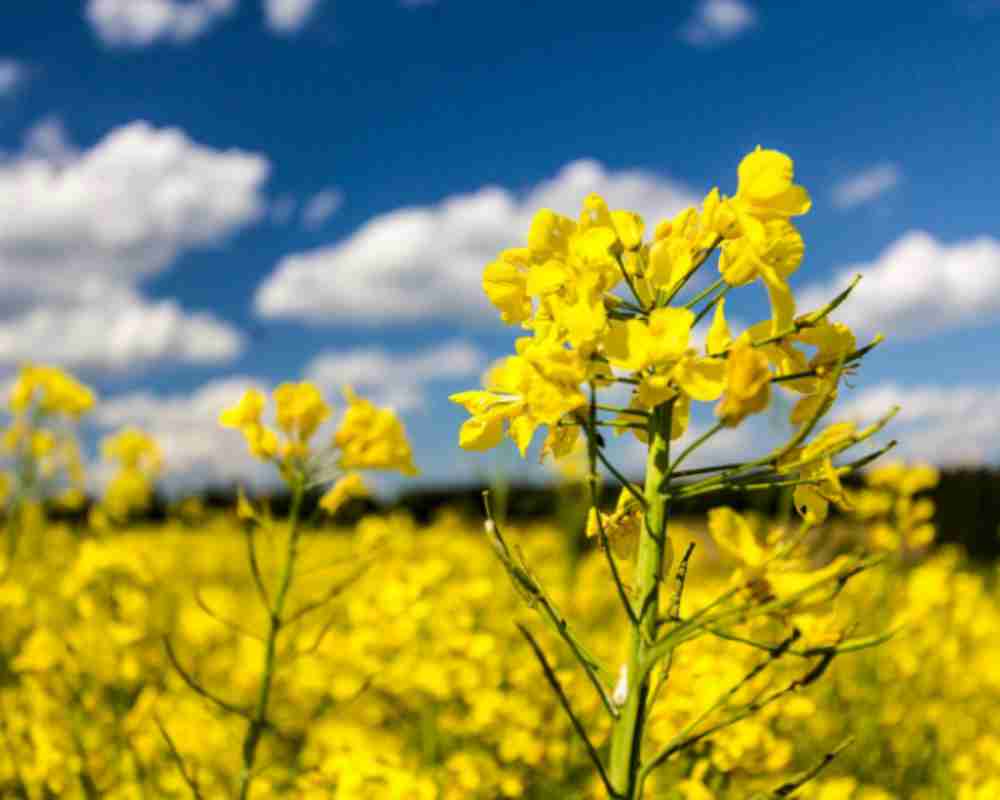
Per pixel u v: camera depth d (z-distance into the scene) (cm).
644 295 159
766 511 435
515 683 364
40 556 601
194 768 309
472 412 165
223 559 860
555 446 168
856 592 469
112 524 628
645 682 150
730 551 155
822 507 153
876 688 457
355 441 261
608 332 146
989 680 512
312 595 551
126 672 360
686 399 161
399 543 524
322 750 326
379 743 312
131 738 336
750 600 151
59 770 320
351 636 379
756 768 243
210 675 426
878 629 466
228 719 361
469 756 320
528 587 155
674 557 165
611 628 554
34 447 540
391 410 266
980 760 398
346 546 690
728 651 268
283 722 355
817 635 147
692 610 270
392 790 250
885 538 468
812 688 384
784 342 152
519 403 159
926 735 442
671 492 153
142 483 634
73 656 345
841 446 145
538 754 321
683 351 144
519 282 161
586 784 321
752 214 153
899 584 486
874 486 486
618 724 151
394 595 382
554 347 146
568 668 422
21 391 545
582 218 159
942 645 504
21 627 446
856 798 333
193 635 426
